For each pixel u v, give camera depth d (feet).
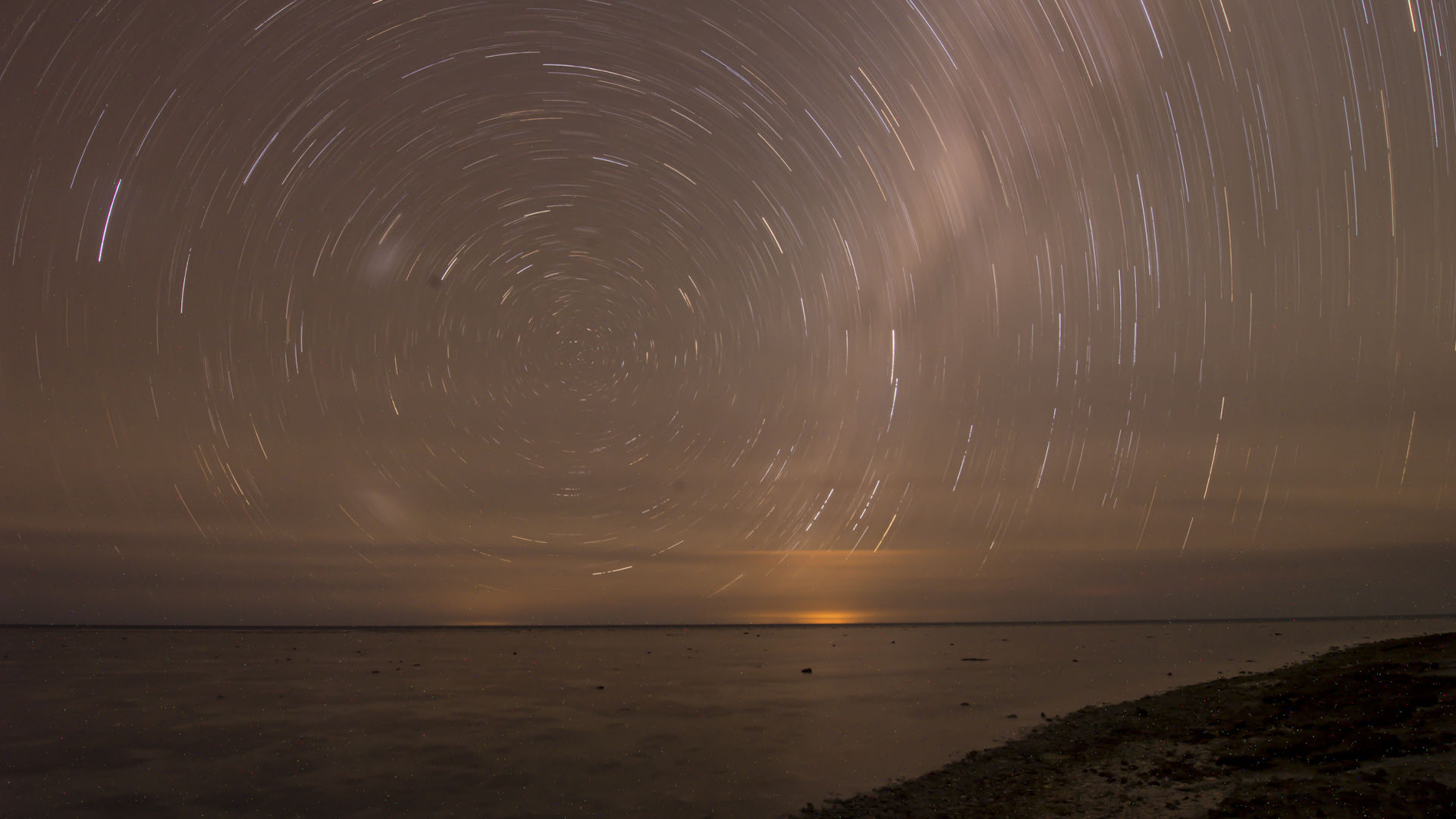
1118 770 24.59
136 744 31.40
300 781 26.43
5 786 25.89
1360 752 22.03
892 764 27.73
